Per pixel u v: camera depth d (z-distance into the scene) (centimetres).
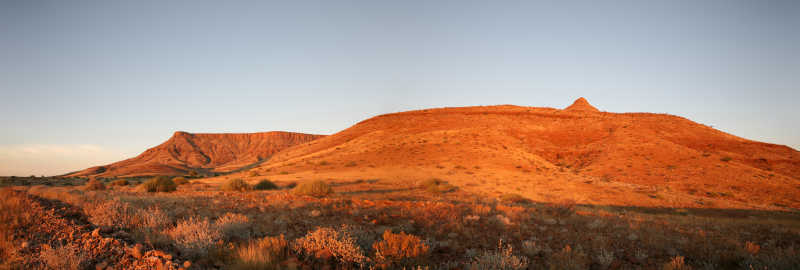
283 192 1958
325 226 860
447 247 718
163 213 870
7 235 542
